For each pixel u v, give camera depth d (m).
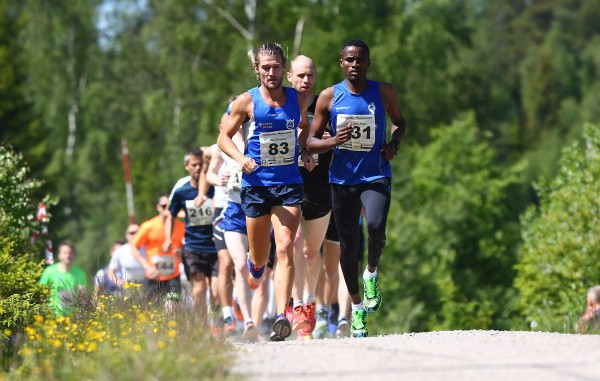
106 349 15.88
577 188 45.03
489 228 83.25
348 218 20.83
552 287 43.97
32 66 101.94
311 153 20.20
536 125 175.25
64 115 103.75
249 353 16.16
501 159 142.75
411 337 18.20
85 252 97.56
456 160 87.00
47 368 15.26
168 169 96.12
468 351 15.85
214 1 92.19
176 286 31.45
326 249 24.53
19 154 29.75
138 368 14.05
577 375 13.76
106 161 103.19
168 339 16.66
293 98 19.83
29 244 28.70
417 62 87.19
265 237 20.39
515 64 194.88
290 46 86.12
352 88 20.45
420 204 84.94
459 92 96.50
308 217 22.92
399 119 21.06
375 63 84.56
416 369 14.29
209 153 28.14
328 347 16.69
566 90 186.00
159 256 31.20
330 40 81.94
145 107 95.50
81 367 15.11
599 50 191.62
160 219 31.44
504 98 143.38
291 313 24.47
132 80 105.19
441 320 68.06
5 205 28.44
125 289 23.00
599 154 45.62
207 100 87.44
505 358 15.16
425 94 89.88
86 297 22.41
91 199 102.56
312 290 23.59
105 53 105.62
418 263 70.25
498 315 71.94
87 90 101.69
